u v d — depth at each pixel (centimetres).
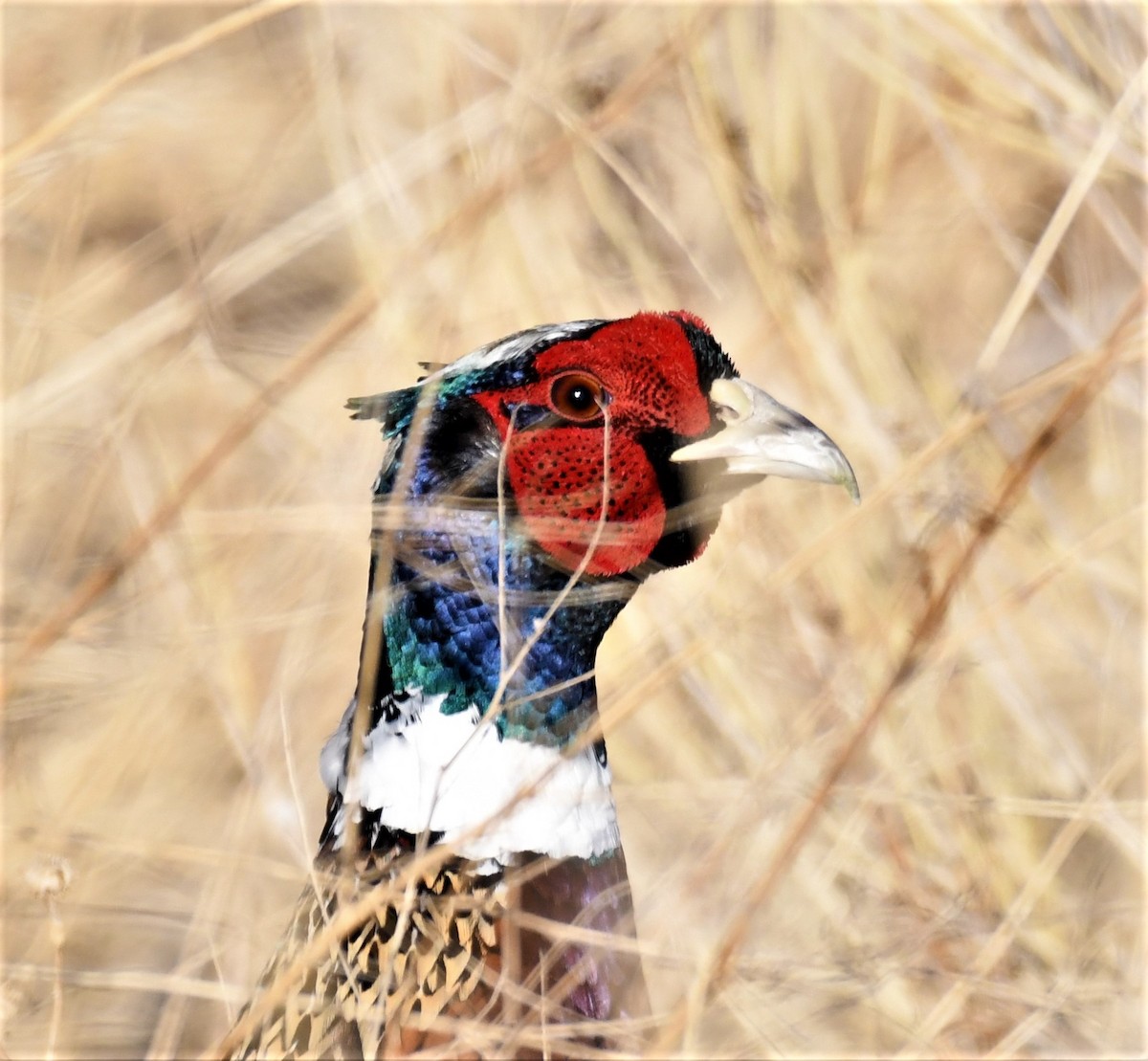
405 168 1051
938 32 1080
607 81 1073
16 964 723
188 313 1000
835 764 714
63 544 912
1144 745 898
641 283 1103
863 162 1204
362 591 948
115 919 830
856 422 999
